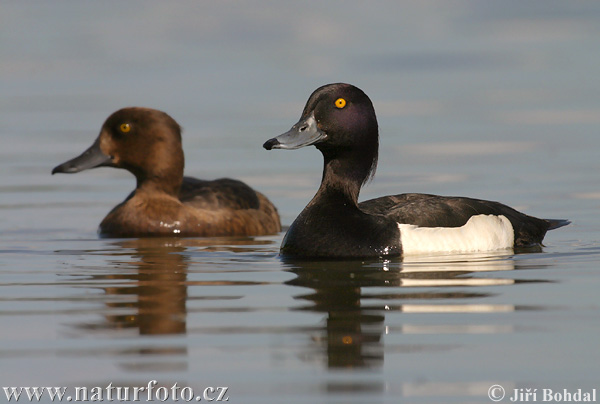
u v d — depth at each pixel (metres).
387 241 11.42
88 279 10.52
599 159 18.45
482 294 9.50
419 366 7.48
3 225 14.59
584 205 15.10
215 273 10.77
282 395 6.96
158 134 14.48
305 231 11.53
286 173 18.30
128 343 8.05
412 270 10.61
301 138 11.58
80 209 15.85
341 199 11.64
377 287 9.84
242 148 20.12
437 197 12.34
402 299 9.33
